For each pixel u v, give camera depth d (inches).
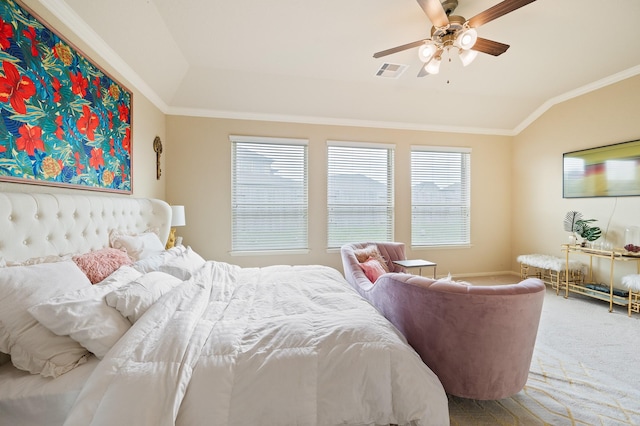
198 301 58.4
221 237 148.7
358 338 48.8
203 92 135.3
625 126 127.3
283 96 141.5
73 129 73.4
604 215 135.1
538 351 85.0
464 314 54.2
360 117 159.3
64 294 46.8
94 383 37.4
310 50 110.9
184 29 97.9
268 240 154.3
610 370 75.0
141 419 34.4
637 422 56.3
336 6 86.8
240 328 51.4
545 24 95.1
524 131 175.9
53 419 38.8
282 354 44.9
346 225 163.2
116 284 55.2
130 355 41.1
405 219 169.5
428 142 172.4
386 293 70.0
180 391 38.1
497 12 70.7
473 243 179.3
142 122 116.3
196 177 145.3
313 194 157.6
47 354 41.6
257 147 152.0
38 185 62.6
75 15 72.7
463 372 56.1
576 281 141.3
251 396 40.9
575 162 147.3
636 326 102.5
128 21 85.6
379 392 44.6
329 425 42.4
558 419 57.2
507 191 182.2
